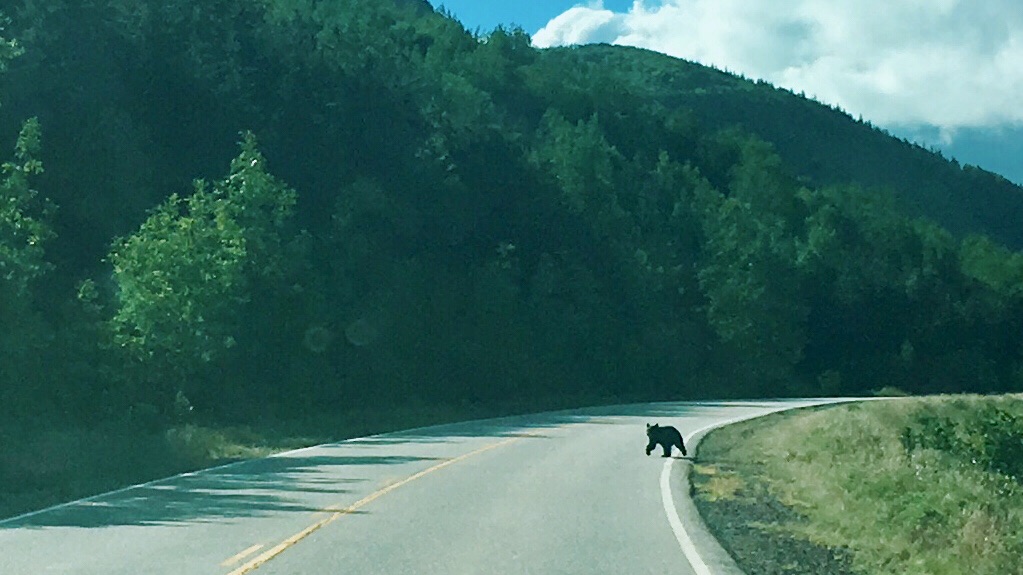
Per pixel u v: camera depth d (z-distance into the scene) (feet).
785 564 37.73
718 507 53.01
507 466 70.44
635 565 36.63
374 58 262.26
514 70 429.79
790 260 321.32
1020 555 38.70
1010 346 360.28
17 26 160.56
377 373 153.48
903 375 331.16
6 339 85.66
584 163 274.16
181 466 69.92
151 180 161.17
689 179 357.82
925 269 364.58
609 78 469.16
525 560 37.17
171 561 36.04
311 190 187.32
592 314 221.05
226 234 108.68
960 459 95.30
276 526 43.98
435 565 36.01
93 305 104.17
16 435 78.74
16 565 35.19
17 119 145.38
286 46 229.45
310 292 128.06
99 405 96.99
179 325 103.40
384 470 67.05
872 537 43.04
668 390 241.14
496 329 188.03
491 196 233.55
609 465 72.64
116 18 183.01
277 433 98.58
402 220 188.85
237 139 185.26
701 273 278.87
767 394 271.69
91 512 47.73
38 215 131.44
